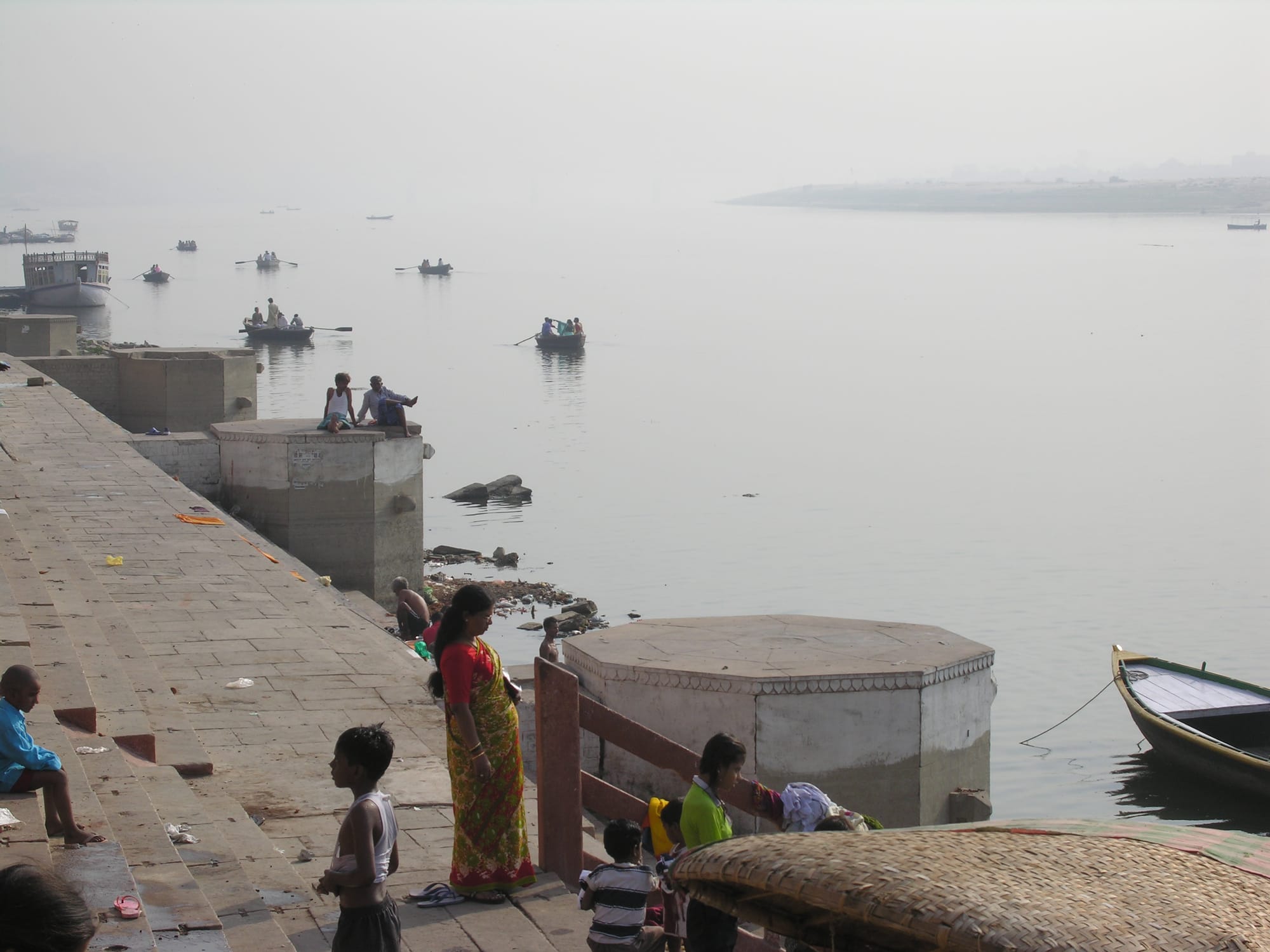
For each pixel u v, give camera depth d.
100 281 98.94
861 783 13.02
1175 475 43.12
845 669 13.03
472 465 44.03
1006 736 22.36
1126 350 77.50
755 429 51.62
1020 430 51.62
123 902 6.64
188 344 79.06
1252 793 20.00
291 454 25.38
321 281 139.50
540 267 166.88
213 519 21.73
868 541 34.50
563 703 8.49
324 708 12.85
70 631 13.38
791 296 119.19
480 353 76.25
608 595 29.47
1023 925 3.53
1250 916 3.70
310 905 8.01
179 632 15.30
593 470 43.41
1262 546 34.06
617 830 7.30
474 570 31.39
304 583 18.09
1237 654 26.05
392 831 6.58
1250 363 71.69
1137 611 28.70
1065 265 165.75
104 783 8.87
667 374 67.56
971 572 31.62
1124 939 3.51
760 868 3.98
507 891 8.22
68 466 24.92
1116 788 20.52
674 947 7.41
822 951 4.37
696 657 13.59
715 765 7.22
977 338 84.62
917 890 3.70
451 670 7.88
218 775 10.83
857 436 50.22
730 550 33.50
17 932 3.40
